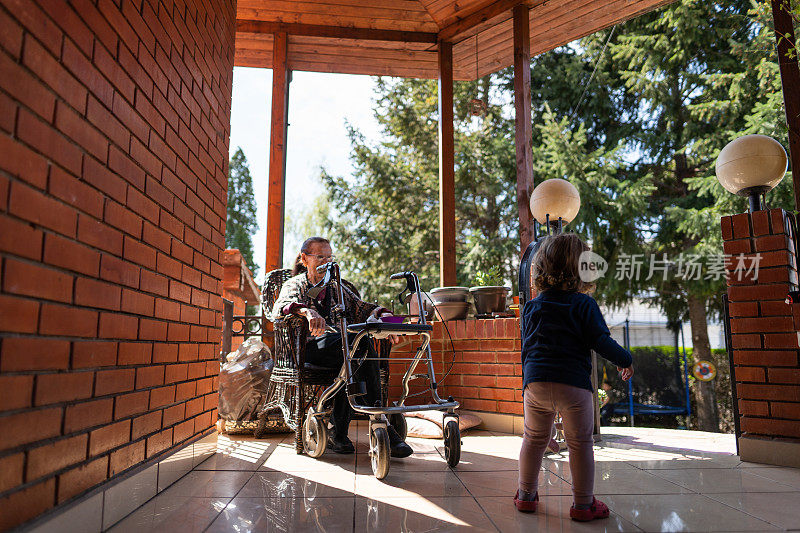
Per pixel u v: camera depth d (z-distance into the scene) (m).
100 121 1.58
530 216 4.32
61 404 1.37
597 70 11.12
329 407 2.97
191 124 2.43
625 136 10.95
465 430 3.81
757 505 1.98
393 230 12.69
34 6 1.26
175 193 2.21
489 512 1.87
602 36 11.13
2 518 1.13
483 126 12.59
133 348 1.80
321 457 2.77
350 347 2.68
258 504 1.94
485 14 4.79
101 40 1.59
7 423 1.15
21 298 1.21
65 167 1.39
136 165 1.83
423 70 5.84
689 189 9.56
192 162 2.44
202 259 2.58
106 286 1.61
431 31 5.20
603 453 3.04
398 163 13.26
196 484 2.20
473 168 11.88
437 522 1.76
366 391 2.72
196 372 2.50
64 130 1.39
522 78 4.51
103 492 1.59
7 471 1.15
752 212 2.92
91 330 1.52
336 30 5.04
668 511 1.90
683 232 9.83
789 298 2.73
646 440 3.53
